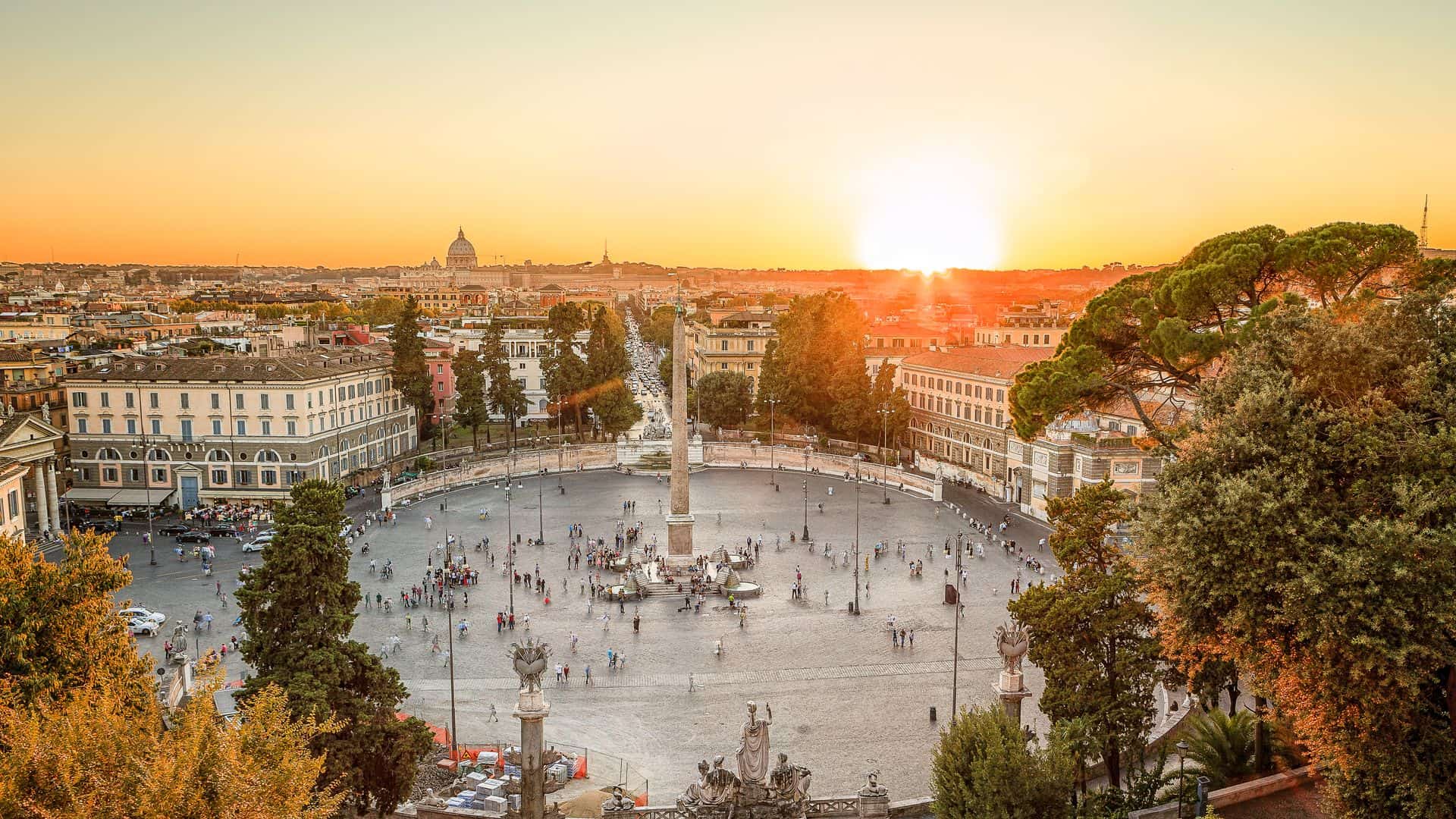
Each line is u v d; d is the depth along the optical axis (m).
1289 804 34.97
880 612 74.44
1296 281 48.81
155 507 110.88
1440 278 44.56
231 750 23.58
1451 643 27.67
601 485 128.12
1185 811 34.56
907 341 189.38
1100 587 40.81
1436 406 28.58
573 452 142.00
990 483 120.94
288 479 112.12
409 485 118.06
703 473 137.25
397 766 40.97
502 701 57.56
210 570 83.75
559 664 63.38
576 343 166.25
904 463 141.25
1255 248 47.50
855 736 52.16
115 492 112.88
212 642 65.88
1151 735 48.97
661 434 151.62
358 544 95.44
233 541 95.38
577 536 99.56
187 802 22.84
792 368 153.38
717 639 68.62
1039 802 31.06
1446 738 28.48
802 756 49.59
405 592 79.12
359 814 41.28
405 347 141.50
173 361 116.38
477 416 144.12
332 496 41.84
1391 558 26.59
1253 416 30.58
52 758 23.36
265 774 24.61
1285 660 29.98
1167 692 55.81
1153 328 51.78
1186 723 48.31
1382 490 28.39
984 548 94.06
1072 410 54.78
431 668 62.88
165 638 66.38
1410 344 30.25
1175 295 49.25
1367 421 29.09
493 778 45.38
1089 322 55.28
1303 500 28.86
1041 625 41.88
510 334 181.38
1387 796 29.81
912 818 37.03
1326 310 35.53
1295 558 28.53
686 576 83.31
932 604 76.62
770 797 35.09
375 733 40.47
